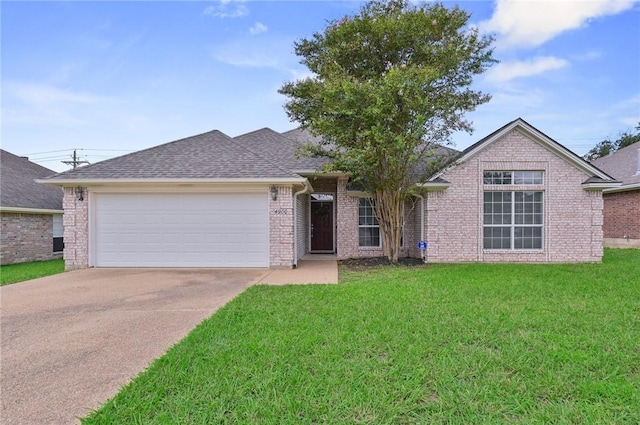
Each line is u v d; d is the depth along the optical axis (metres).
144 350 4.48
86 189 11.45
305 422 2.83
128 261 11.55
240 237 11.52
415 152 12.75
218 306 6.64
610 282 8.44
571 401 3.16
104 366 4.01
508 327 5.06
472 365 3.84
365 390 3.31
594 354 4.11
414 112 11.07
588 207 12.77
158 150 12.59
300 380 3.49
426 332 4.87
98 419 2.90
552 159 12.77
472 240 12.81
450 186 12.81
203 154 12.31
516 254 12.85
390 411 2.98
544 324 5.21
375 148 10.87
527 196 12.96
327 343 4.49
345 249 14.12
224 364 3.86
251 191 11.50
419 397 3.20
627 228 18.73
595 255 12.70
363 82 11.45
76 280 9.42
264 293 7.43
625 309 5.99
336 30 12.02
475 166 12.84
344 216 14.16
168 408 3.05
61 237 16.86
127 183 11.20
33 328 5.41
